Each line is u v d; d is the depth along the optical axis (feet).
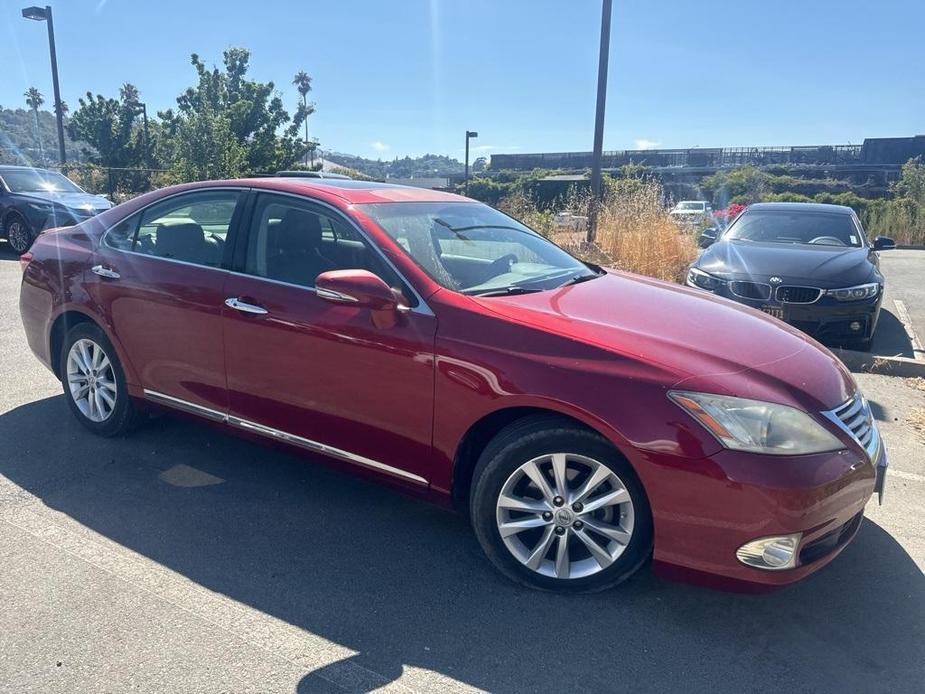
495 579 10.29
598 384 9.18
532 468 9.71
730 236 27.55
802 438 8.82
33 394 17.22
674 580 9.25
